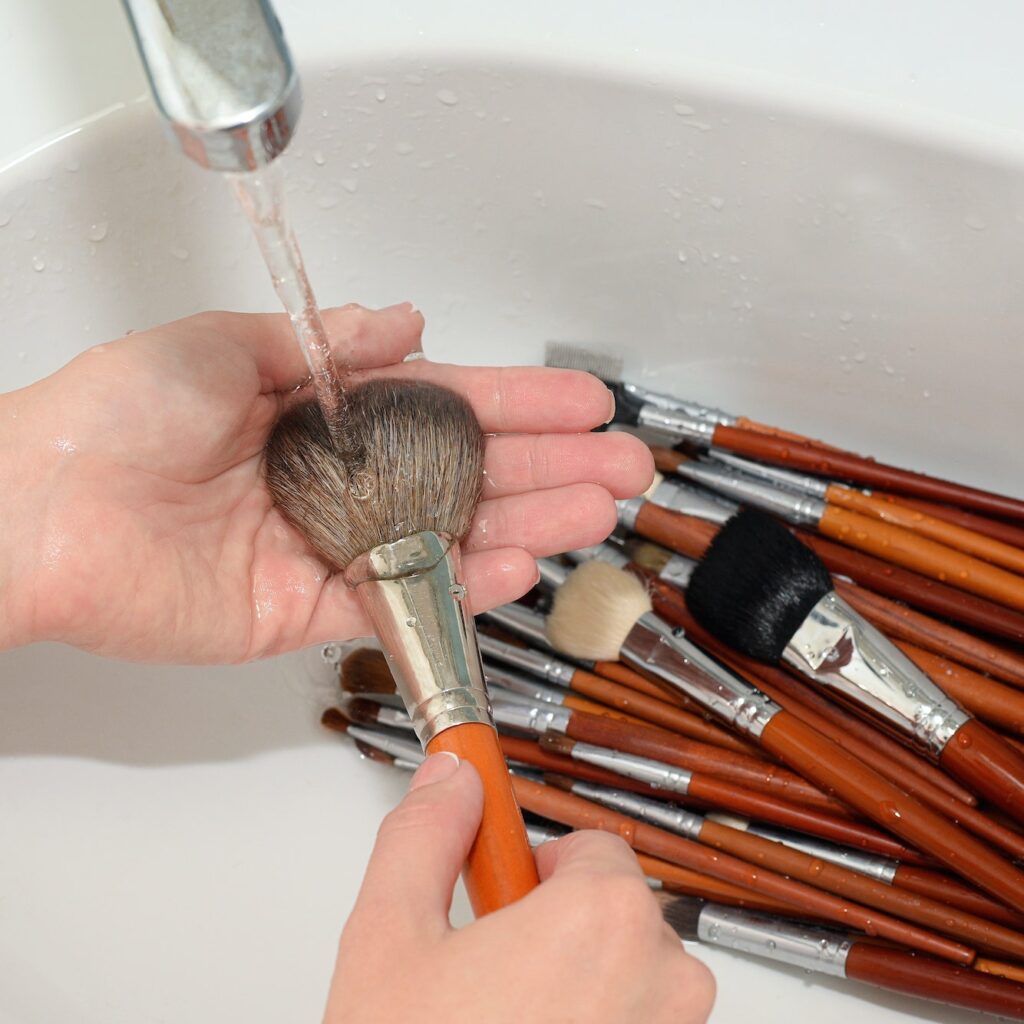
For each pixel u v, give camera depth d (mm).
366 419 587
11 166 668
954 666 729
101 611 614
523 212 799
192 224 742
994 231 697
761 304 804
